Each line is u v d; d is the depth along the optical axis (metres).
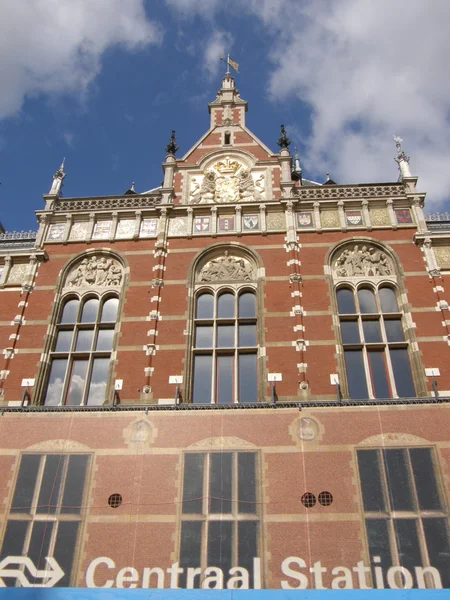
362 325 20.05
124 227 23.45
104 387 19.33
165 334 19.91
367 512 15.37
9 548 15.39
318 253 21.78
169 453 16.78
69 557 15.19
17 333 20.44
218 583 14.57
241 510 15.68
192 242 22.56
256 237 22.50
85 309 21.44
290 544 15.01
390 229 22.41
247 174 24.75
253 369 19.34
